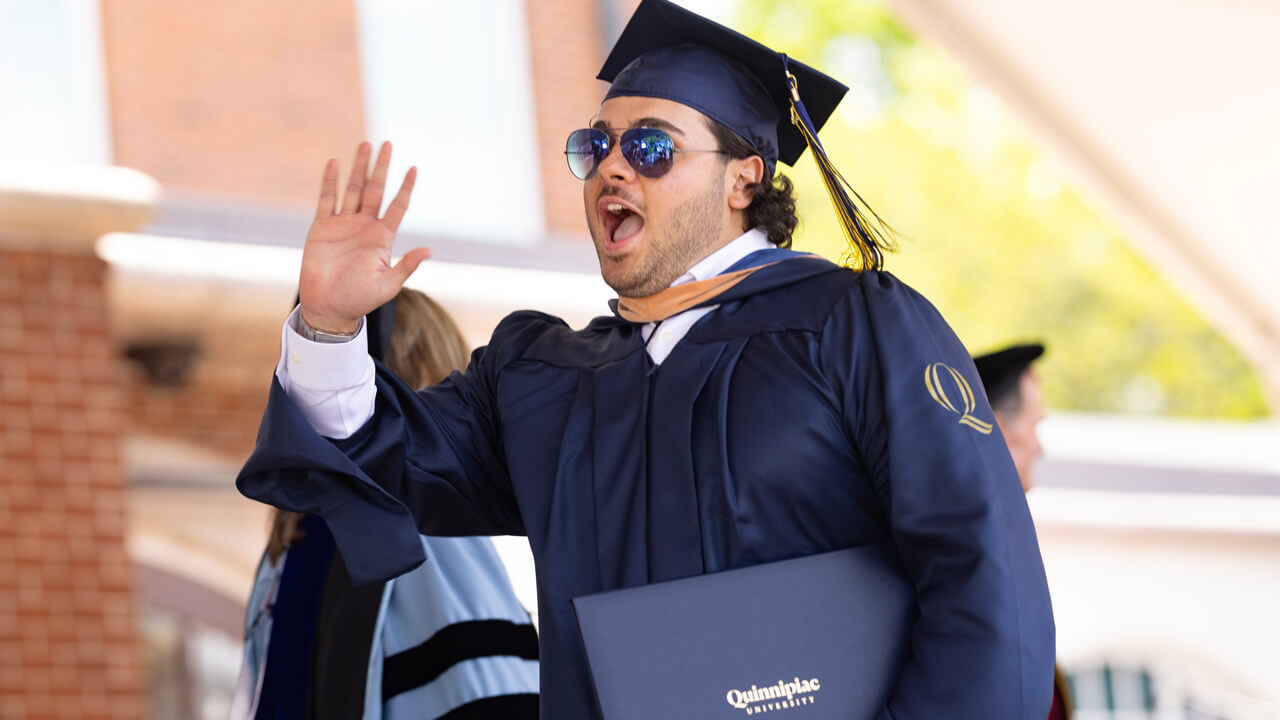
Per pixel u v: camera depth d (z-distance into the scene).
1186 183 5.63
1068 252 17.59
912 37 17.39
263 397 7.96
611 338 2.04
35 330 6.12
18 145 8.02
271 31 8.68
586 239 9.08
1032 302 17.50
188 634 8.39
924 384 1.80
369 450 1.95
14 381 6.06
